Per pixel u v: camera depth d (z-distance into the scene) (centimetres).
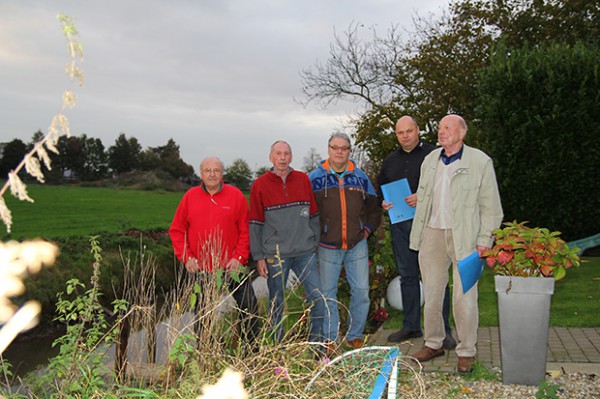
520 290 428
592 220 1102
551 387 396
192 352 348
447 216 474
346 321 654
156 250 1321
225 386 176
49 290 890
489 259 425
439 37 2416
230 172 6291
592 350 528
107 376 402
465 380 451
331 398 301
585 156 1073
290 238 516
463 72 2225
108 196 4384
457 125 462
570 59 1080
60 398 306
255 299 506
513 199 1115
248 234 520
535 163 1097
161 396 311
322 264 533
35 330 845
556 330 612
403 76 2405
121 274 1076
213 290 414
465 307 460
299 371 357
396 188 555
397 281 761
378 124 2361
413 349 547
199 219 505
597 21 1998
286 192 521
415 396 359
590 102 1062
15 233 1817
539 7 2123
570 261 418
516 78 1096
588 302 732
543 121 1071
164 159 7356
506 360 436
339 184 539
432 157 489
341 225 529
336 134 536
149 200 4397
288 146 521
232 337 426
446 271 489
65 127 114
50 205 3075
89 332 365
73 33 113
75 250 1105
